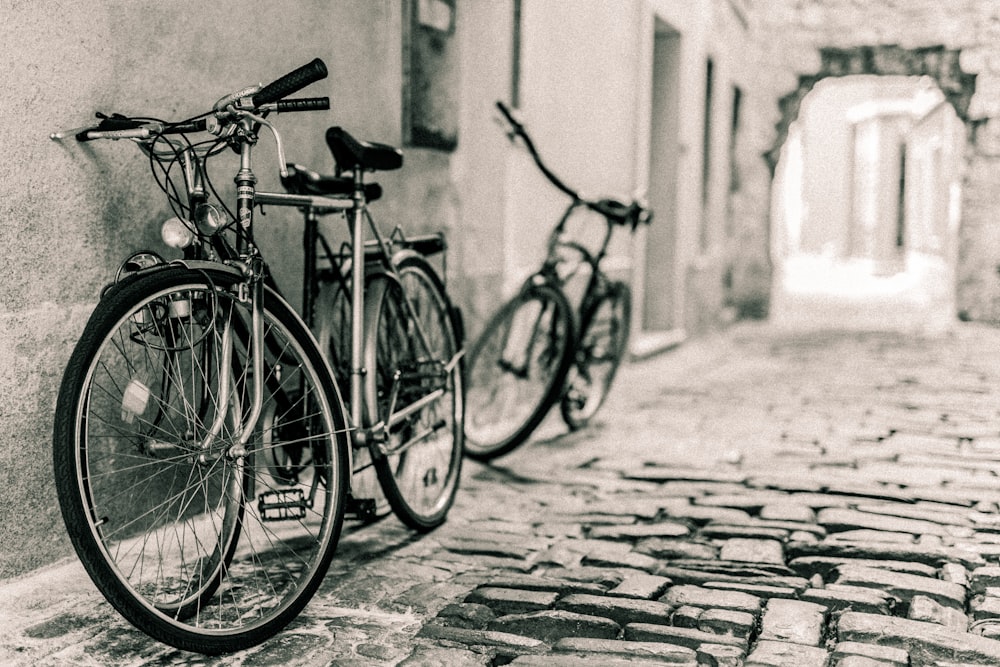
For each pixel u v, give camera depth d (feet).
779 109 49.14
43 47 9.57
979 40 45.62
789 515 12.47
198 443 8.47
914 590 9.73
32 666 7.95
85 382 7.47
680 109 32.14
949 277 51.01
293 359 9.48
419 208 17.19
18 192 9.39
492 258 19.98
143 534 10.62
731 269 46.80
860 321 45.60
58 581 9.65
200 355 9.21
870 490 13.58
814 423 19.04
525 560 10.89
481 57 19.13
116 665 8.04
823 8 47.96
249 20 12.42
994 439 17.33
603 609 9.33
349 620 9.12
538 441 17.51
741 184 48.49
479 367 16.03
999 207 44.73
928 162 83.76
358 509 10.63
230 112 8.52
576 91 24.02
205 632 8.03
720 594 9.67
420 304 12.51
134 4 10.58
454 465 12.73
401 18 16.37
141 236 10.80
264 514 9.33
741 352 32.19
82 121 10.02
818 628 8.82
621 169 27.66
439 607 9.45
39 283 9.66
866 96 101.76
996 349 32.45
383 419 11.22
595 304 18.01
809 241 113.80
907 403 21.31
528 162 21.47
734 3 41.88
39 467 9.75
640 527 12.07
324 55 14.16
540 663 8.13
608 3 26.02
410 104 16.58
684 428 18.65
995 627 8.85
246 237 8.86
